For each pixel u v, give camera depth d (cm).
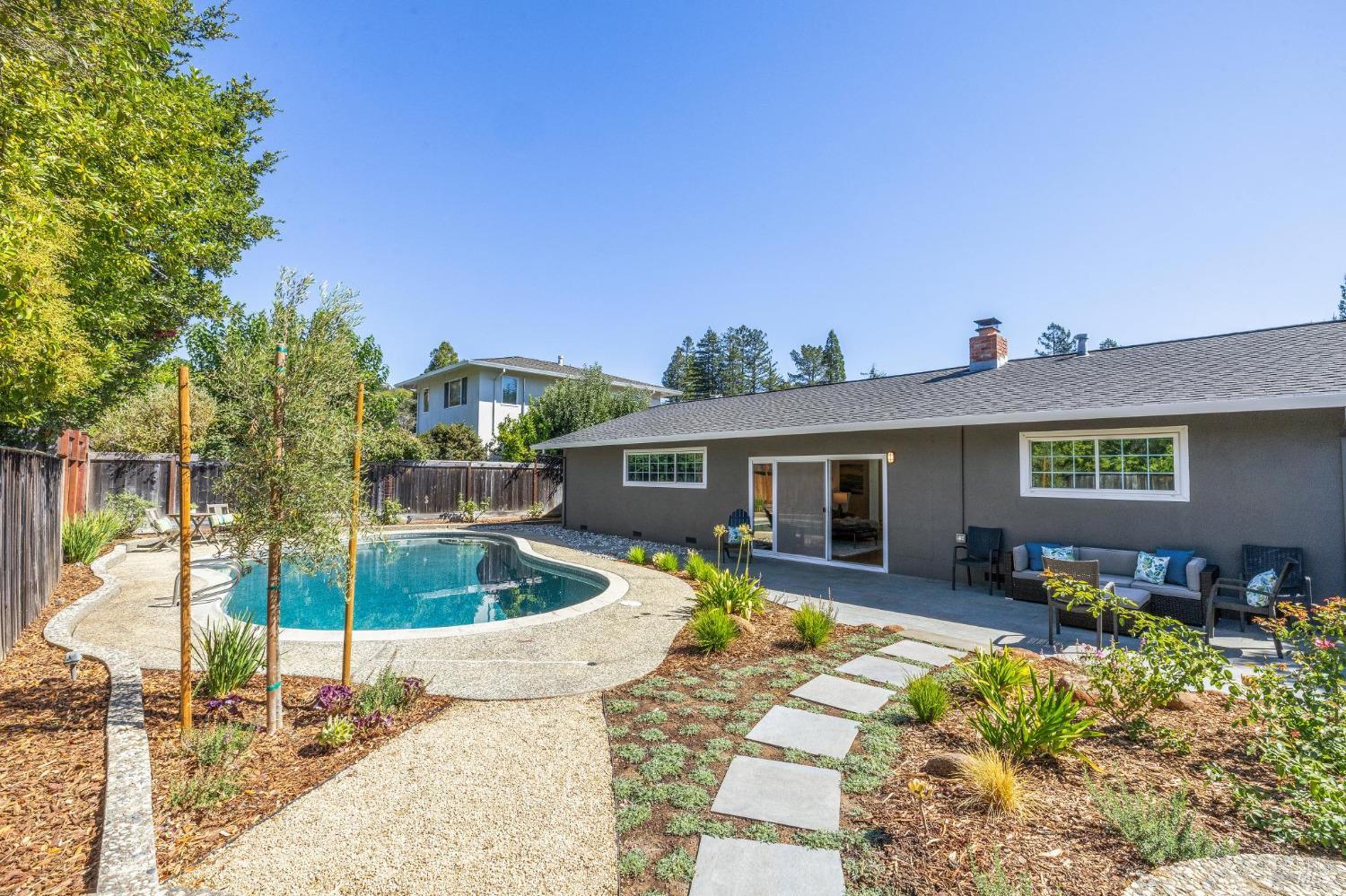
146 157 805
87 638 638
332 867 280
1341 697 352
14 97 471
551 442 1856
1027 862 276
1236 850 282
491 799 343
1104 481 877
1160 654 428
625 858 290
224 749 376
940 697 444
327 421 422
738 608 756
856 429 1106
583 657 618
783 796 345
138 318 995
